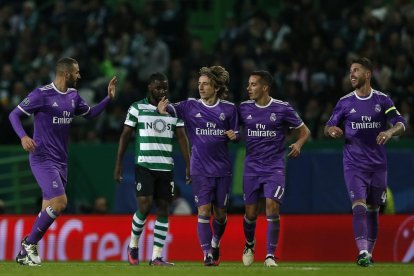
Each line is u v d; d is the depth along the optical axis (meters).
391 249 50.00
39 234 38.81
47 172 38.50
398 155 57.34
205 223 39.84
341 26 72.19
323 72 65.94
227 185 40.12
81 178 60.97
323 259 50.47
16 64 75.56
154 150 39.75
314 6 78.12
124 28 75.00
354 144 40.25
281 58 68.00
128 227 51.09
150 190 39.75
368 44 66.19
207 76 39.75
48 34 77.12
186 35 75.56
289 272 34.31
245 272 34.25
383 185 40.59
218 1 84.69
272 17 77.75
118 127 65.00
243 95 66.38
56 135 38.88
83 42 76.31
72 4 78.81
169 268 37.00
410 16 68.94
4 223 51.88
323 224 50.78
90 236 51.31
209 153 39.81
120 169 40.53
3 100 69.19
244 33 70.94
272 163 39.69
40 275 32.72
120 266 39.00
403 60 64.56
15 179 62.38
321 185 57.88
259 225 50.00
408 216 50.16
